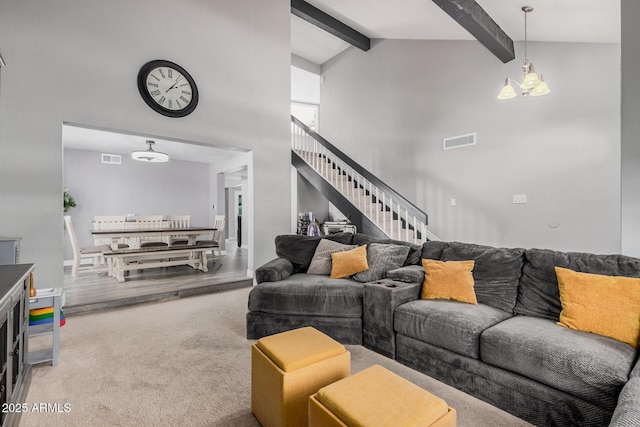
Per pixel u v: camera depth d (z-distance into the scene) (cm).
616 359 149
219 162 782
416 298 249
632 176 243
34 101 311
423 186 573
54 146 320
